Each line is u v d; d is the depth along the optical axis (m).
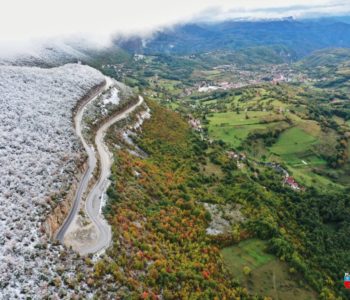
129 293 77.25
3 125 123.06
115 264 82.88
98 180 119.88
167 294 83.88
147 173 143.00
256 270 115.50
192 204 133.00
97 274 78.38
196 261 103.62
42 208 89.56
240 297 102.06
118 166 133.25
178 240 109.62
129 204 113.44
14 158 106.00
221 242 122.50
